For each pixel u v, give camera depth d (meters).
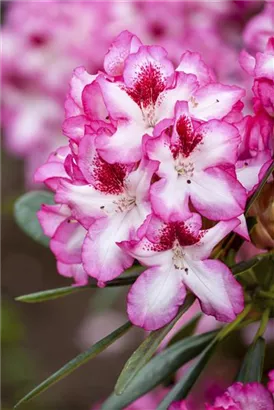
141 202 0.60
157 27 1.03
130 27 1.03
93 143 0.60
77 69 0.63
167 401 0.69
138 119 0.61
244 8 1.05
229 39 1.07
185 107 0.59
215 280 0.61
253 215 0.64
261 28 0.80
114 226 0.61
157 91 0.61
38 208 0.80
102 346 0.63
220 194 0.60
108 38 1.04
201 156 0.60
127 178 0.60
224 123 0.60
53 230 0.66
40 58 1.08
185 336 0.78
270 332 1.08
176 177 0.60
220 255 0.65
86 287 0.66
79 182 0.61
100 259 0.60
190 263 0.61
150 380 0.71
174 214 0.59
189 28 1.03
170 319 0.60
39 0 1.07
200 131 0.60
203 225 0.62
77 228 0.64
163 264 0.61
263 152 0.63
